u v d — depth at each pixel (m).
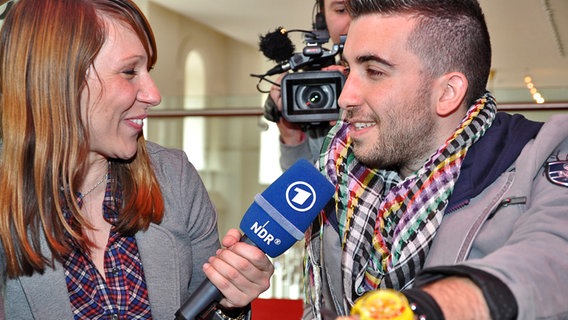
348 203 1.63
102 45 1.59
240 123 6.22
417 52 1.46
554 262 1.15
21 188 1.62
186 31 9.92
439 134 1.52
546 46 7.98
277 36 2.35
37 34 1.59
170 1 9.13
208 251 1.82
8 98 1.61
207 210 1.84
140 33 1.64
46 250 1.63
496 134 1.52
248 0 8.98
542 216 1.29
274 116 2.46
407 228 1.49
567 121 1.46
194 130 5.93
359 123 1.52
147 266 1.70
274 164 6.26
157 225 1.73
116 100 1.60
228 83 11.15
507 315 1.02
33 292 1.63
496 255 1.14
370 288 1.57
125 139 1.65
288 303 3.35
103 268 1.69
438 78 1.48
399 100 1.47
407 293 1.01
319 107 2.28
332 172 1.69
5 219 1.62
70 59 1.57
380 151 1.50
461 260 1.41
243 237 1.53
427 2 1.46
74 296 1.66
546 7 7.45
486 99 1.56
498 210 1.44
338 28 2.34
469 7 1.50
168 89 9.66
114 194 1.71
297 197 1.48
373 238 1.58
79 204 1.69
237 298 1.52
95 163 1.71
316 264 1.69
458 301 1.02
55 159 1.60
